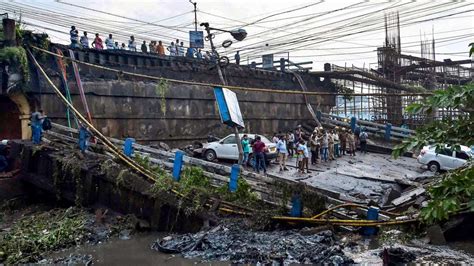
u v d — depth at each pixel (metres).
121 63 22.28
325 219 11.92
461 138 4.04
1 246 10.79
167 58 24.38
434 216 3.84
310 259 9.48
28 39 18.28
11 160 15.93
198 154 22.08
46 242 11.19
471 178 3.78
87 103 20.39
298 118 33.12
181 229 12.78
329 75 33.50
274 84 31.42
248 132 28.91
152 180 13.38
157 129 23.52
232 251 10.15
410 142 4.21
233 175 12.93
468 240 11.17
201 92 25.98
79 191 14.06
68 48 20.03
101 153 15.14
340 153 26.97
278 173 20.27
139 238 12.18
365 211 12.40
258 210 12.29
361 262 9.32
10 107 19.69
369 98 36.72
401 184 18.23
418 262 9.31
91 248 11.20
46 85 18.72
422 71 34.91
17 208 15.08
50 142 15.84
